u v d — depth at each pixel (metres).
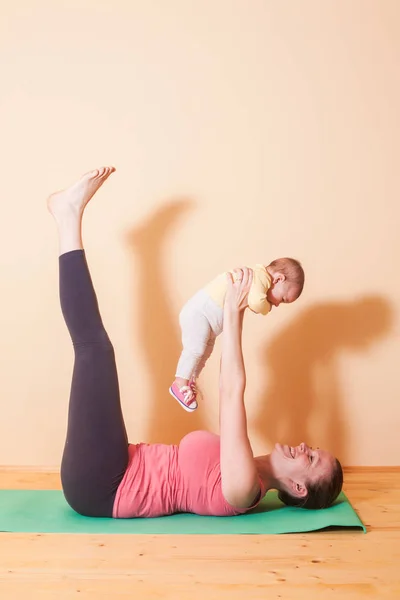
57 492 2.78
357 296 3.11
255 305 2.41
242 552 2.13
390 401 3.12
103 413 2.39
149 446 2.56
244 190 3.09
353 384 3.12
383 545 2.20
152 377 3.11
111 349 2.46
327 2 3.08
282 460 2.49
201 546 2.17
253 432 3.11
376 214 3.10
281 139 3.09
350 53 3.08
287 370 3.12
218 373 3.10
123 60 3.08
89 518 2.44
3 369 3.11
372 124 3.09
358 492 2.80
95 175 2.55
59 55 3.08
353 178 3.10
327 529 2.35
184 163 3.08
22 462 3.11
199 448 2.49
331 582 1.92
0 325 3.11
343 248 3.10
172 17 3.07
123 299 3.09
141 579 1.93
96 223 3.09
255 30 3.08
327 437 3.12
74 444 2.39
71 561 2.05
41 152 3.08
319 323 3.11
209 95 3.08
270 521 2.38
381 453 3.12
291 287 2.55
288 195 3.09
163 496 2.43
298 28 3.08
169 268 3.09
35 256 3.09
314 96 3.09
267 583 1.91
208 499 2.43
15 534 2.28
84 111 3.07
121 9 3.08
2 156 3.08
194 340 2.56
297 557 2.09
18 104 3.07
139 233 3.09
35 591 1.85
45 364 3.10
